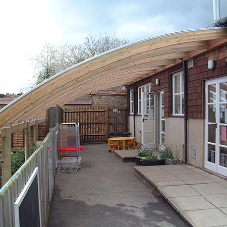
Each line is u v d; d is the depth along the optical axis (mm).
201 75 6223
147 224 3670
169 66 7812
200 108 6246
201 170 6016
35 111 6340
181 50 5918
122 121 13469
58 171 6902
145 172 5852
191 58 6680
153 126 9930
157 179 5266
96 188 5371
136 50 5305
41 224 2865
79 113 12844
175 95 7953
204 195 4340
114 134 12320
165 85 8430
